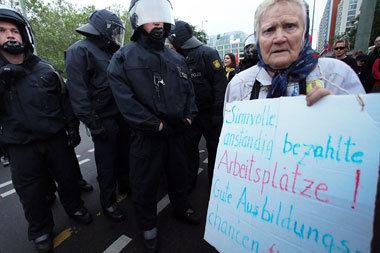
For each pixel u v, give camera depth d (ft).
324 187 2.09
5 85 4.73
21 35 5.15
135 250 5.49
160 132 4.71
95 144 6.34
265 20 2.69
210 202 3.14
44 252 5.55
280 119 2.51
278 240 2.38
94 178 9.80
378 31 74.54
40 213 5.59
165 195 8.03
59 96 5.85
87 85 5.98
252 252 2.60
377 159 1.84
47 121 5.31
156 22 4.47
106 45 6.31
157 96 4.66
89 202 7.82
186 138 7.50
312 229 2.14
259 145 2.67
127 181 8.17
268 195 2.50
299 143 2.31
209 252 5.31
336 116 2.09
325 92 2.16
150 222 5.34
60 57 47.75
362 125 1.94
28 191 5.32
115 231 6.23
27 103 5.01
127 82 4.59
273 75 3.05
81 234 6.18
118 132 6.57
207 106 7.30
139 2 4.47
